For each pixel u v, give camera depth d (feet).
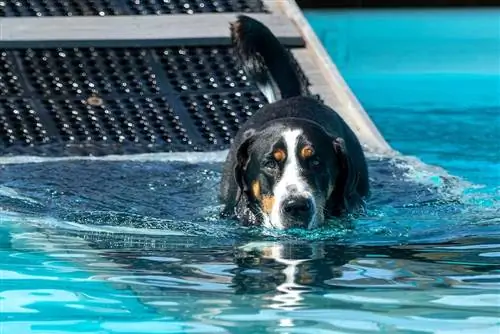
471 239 29.12
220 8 47.11
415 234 29.81
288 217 29.84
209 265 26.11
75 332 20.74
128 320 21.43
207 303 22.59
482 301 22.82
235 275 25.05
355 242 28.89
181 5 47.06
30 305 22.56
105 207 32.53
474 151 43.04
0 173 35.91
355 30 74.90
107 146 39.50
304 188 29.99
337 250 27.84
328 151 31.14
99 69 43.34
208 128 40.86
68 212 31.81
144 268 25.72
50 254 27.12
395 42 70.54
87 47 43.86
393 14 81.41
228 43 44.50
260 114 34.53
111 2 47.03
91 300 22.93
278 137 30.78
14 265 25.98
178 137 40.27
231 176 33.12
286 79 37.55
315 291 23.50
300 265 26.11
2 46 43.39
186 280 24.59
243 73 43.47
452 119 49.24
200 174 36.63
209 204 33.32
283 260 26.68
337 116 35.24
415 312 21.91
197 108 41.78
